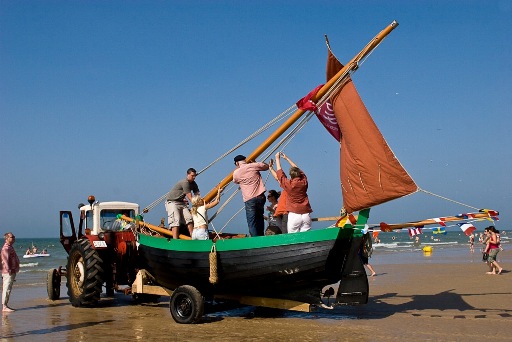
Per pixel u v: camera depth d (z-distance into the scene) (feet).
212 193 31.32
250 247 26.45
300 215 27.35
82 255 35.40
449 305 33.55
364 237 27.04
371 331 25.39
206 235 29.68
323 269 25.25
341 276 26.09
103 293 44.21
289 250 25.62
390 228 25.94
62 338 25.31
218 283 28.14
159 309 34.78
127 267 36.09
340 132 27.96
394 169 24.98
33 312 33.91
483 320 27.91
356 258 25.91
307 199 27.76
